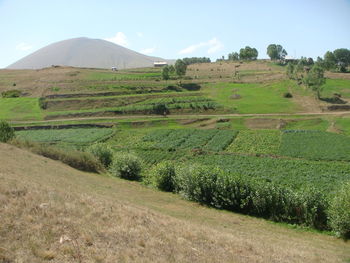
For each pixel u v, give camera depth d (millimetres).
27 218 14914
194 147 66875
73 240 14023
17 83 155000
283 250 19172
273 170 49250
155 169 41188
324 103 101688
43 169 32625
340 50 175375
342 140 66500
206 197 33062
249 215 30641
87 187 29516
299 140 68250
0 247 12273
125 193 32531
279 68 180625
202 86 140500
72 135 83125
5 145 38906
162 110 105688
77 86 142375
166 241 16156
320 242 24062
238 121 90750
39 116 105438
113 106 114625
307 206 28047
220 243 17781
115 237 15250
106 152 51906
